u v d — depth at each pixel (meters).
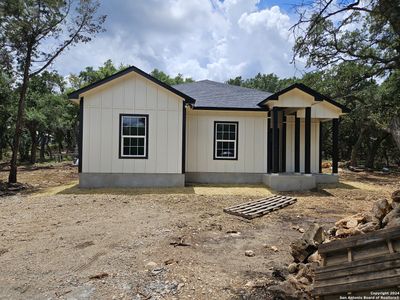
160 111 11.80
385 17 4.43
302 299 3.35
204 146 13.18
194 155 13.16
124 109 11.67
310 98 11.94
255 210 7.93
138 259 4.67
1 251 5.02
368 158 26.70
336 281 3.12
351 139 30.88
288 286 3.61
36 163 30.28
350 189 12.09
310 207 8.77
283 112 14.10
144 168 11.77
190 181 13.09
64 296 3.57
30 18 13.10
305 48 5.68
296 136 13.73
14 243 5.42
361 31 11.15
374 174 19.98
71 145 43.97
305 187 11.86
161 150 11.82
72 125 35.12
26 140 33.88
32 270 4.28
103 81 11.34
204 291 3.67
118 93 11.66
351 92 16.59
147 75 11.55
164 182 11.83
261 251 5.14
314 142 14.47
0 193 11.27
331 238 4.92
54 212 7.88
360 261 3.03
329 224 6.91
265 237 5.95
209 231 6.28
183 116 11.88
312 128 14.48
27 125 28.23
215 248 5.27
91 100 11.56
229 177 13.20
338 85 15.79
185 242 5.52
